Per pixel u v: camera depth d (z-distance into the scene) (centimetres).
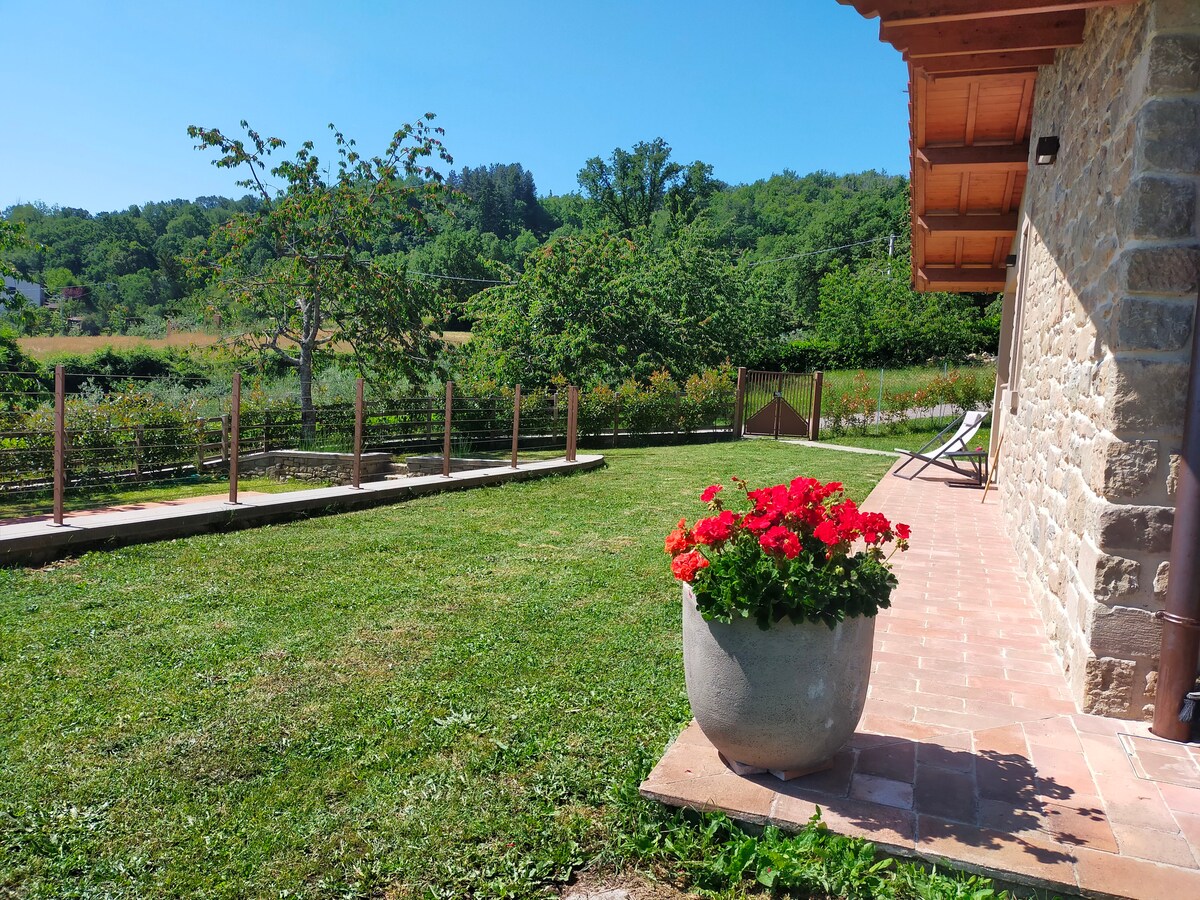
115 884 220
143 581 539
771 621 239
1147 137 290
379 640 426
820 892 217
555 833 246
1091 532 328
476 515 811
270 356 1598
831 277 3572
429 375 1645
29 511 869
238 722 323
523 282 1980
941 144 729
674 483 1045
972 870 217
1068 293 441
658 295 2442
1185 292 291
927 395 1986
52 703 339
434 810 258
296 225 1493
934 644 416
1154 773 269
